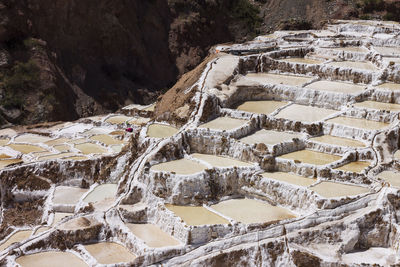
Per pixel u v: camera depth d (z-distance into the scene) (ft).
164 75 312.50
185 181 131.13
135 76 295.28
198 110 155.63
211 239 119.14
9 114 228.43
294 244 118.52
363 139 147.54
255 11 354.13
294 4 348.59
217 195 134.31
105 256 119.55
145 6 320.50
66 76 262.47
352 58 189.26
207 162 140.36
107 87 274.16
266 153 138.41
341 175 132.87
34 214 153.99
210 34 336.29
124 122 200.75
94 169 163.12
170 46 320.09
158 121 161.68
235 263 116.37
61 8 269.23
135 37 303.89
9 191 161.07
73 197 155.63
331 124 151.84
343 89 169.27
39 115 234.17
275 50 200.03
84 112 256.11
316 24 336.90
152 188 133.28
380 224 122.83
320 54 196.13
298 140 145.89
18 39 252.62
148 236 123.54
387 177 134.31
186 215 126.11
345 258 117.39
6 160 172.86
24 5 258.57
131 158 151.33
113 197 139.54
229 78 171.83
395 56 184.75
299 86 169.17
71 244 123.75
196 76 177.78
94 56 282.36
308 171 135.03
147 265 114.93
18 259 119.03
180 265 115.03
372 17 334.44
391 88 165.99
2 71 239.30
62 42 270.46
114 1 290.97
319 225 121.49
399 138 148.36
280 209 130.11
